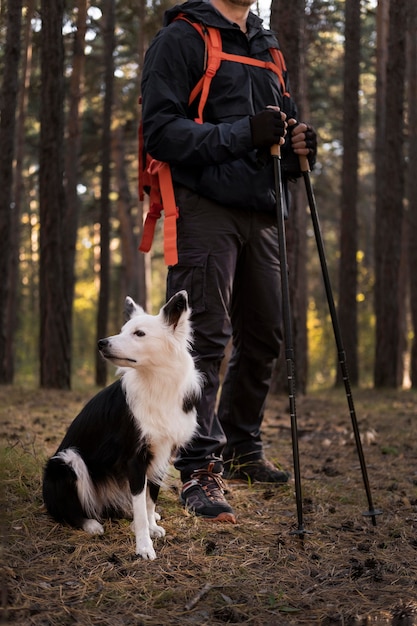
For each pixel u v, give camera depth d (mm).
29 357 23625
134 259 20234
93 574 2709
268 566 2861
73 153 13398
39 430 5465
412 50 11398
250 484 4000
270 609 2494
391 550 3092
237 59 3588
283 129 3297
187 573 2756
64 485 3148
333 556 2998
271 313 3861
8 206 11086
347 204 13078
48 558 2836
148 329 3012
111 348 2961
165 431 3031
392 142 11883
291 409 3164
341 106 15609
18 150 14266
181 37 3475
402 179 12141
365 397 10695
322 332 24938
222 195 3502
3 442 4469
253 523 3391
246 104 3547
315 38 12242
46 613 2365
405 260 17703
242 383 4070
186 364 3100
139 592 2574
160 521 3336
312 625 2381
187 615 2420
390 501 3854
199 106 3504
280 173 3430
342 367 3486
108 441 3094
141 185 3887
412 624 2381
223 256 3555
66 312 10672
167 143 3365
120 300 22828
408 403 9484
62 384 10633
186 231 3545
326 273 3537
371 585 2719
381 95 13602
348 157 12797
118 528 3215
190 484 3545
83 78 13242
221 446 3654
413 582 2744
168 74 3441
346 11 11664
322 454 5281
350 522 3469
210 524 3324
